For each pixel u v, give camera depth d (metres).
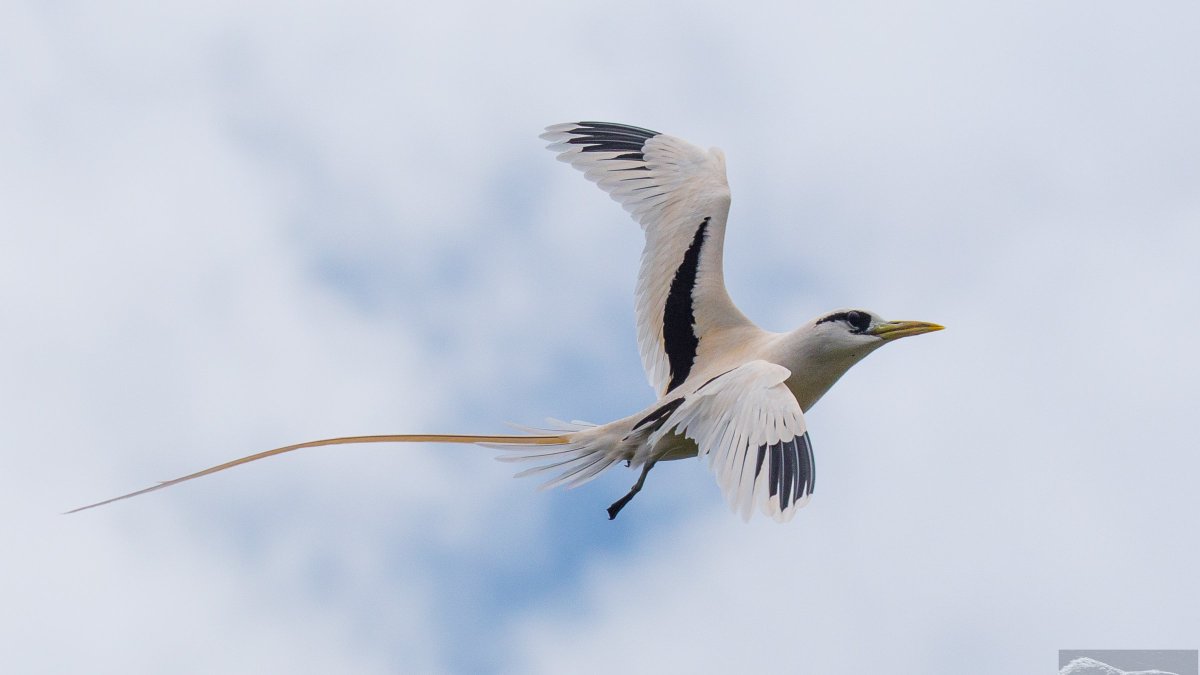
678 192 15.48
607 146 16.11
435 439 14.19
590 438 14.30
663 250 15.34
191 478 13.51
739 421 12.37
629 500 14.23
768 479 11.82
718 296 14.83
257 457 13.74
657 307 15.22
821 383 14.33
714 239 15.08
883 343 14.08
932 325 14.00
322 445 13.97
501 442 14.30
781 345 14.23
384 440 14.09
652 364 15.13
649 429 13.98
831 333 14.06
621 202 15.84
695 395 13.00
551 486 14.33
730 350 14.63
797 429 11.95
